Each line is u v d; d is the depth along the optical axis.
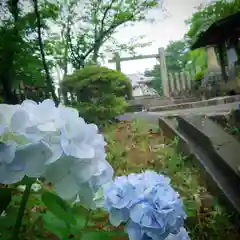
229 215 1.85
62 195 0.46
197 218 1.64
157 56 6.75
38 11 5.93
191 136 3.13
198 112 4.02
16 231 0.48
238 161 2.30
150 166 2.22
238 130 3.18
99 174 0.49
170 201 0.58
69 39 6.67
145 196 0.58
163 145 2.88
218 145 2.60
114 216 0.58
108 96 4.61
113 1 7.02
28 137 0.44
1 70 5.15
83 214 0.55
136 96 6.28
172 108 5.09
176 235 0.62
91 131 0.50
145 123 3.80
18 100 5.33
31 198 0.54
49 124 0.46
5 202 0.46
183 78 6.43
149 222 0.56
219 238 1.66
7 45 5.14
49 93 5.57
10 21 5.54
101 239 0.51
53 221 0.52
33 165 0.44
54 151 0.45
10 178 0.43
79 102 4.58
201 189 2.14
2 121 0.46
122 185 0.60
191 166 2.63
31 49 5.58
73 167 0.47
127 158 2.32
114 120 4.42
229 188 2.14
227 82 5.02
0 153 0.43
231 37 4.18
